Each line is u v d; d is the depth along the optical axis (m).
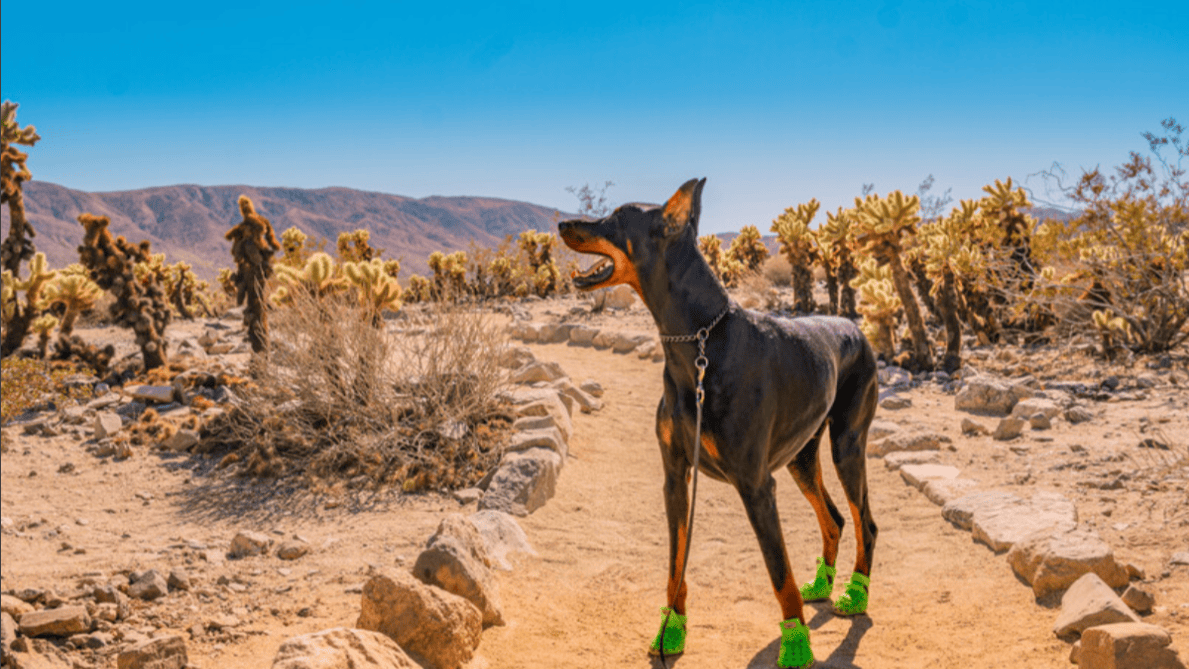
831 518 4.88
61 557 5.77
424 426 8.10
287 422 8.29
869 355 4.79
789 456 4.27
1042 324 14.27
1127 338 12.09
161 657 3.89
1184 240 11.99
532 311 20.75
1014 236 14.30
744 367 3.88
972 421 8.64
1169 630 3.96
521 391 10.02
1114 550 5.02
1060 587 4.47
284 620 4.66
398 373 8.70
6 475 7.89
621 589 5.42
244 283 11.33
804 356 4.17
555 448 7.98
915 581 5.14
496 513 6.23
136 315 12.18
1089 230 12.31
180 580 5.14
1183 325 13.02
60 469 8.07
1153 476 6.31
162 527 6.52
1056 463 7.07
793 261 18.34
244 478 7.75
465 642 4.12
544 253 25.06
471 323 8.99
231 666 4.00
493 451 7.82
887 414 9.69
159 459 8.46
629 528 6.62
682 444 4.10
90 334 17.50
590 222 3.88
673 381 4.06
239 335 17.22
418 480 7.32
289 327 8.77
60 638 4.27
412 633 3.92
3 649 3.93
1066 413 8.75
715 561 5.92
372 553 5.80
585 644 4.51
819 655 4.16
